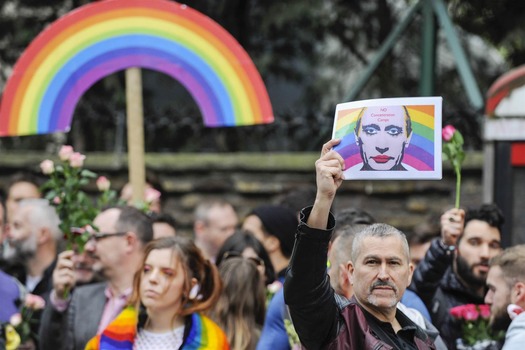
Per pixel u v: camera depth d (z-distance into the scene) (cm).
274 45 2483
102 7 1577
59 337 1315
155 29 1588
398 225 2027
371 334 941
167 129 2166
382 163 954
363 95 2464
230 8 2434
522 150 1565
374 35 2511
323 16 2439
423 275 1272
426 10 2102
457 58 2053
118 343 1195
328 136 2109
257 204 2080
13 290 1423
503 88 1566
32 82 1572
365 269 955
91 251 1363
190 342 1201
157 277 1190
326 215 919
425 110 955
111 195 1483
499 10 2428
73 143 2302
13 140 2434
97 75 1580
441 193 2025
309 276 920
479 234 1305
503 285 1156
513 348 1070
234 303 1300
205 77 1608
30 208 1571
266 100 1614
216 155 2094
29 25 2442
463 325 1253
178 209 2091
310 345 948
